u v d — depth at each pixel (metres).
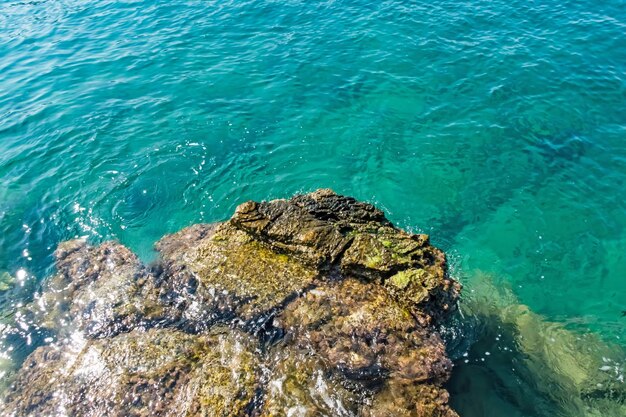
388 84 15.30
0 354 8.37
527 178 11.88
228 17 20.14
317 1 20.81
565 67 15.30
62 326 8.66
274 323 7.78
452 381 7.54
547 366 7.98
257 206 9.23
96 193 11.98
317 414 6.65
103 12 21.86
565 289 9.55
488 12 18.73
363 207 9.27
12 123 14.48
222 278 8.47
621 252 10.12
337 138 13.44
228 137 13.61
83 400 7.20
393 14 19.17
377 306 7.75
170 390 7.08
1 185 12.23
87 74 16.88
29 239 10.88
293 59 16.86
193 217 11.48
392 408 6.70
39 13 22.30
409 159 12.64
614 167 11.90
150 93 15.57
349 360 7.20
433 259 8.58
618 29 16.92
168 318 8.30
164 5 21.88
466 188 11.80
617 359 8.24
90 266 9.96
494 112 13.86
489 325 8.59
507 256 10.27
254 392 6.91
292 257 8.57
